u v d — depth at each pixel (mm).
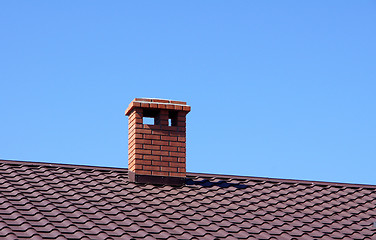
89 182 45188
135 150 46375
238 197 45125
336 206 45531
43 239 34719
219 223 40094
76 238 35312
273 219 41688
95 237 35781
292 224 41344
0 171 45312
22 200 40094
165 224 38969
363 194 48656
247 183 48438
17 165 46938
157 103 47656
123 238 36094
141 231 37312
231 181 48625
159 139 47125
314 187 49094
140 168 46125
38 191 41938
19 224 36406
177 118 48219
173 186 46438
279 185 48625
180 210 41719
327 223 42125
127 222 38500
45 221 37000
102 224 37812
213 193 45531
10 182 43281
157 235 37125
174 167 46875
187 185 46844
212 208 42594
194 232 38312
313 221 42188
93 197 42281
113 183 45500
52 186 43219
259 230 39562
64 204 40250
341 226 41875
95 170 47750
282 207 44062
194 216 40875
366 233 41156
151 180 46062
